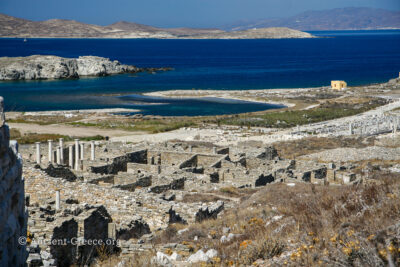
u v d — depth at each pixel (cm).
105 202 3578
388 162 6431
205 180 4803
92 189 3653
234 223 2773
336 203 2312
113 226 2845
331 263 1602
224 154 6178
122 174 4631
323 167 5588
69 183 3775
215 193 4350
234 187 4681
